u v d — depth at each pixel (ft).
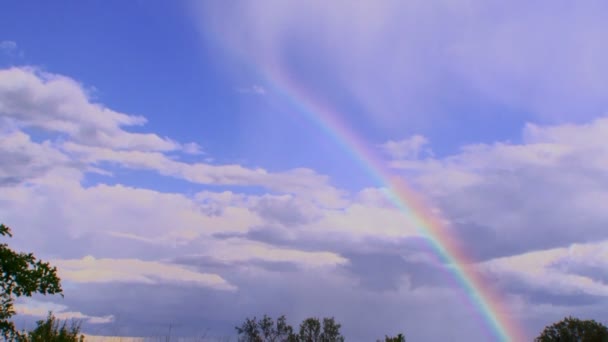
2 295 58.85
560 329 149.89
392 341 106.93
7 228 59.77
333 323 146.41
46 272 61.00
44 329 69.21
